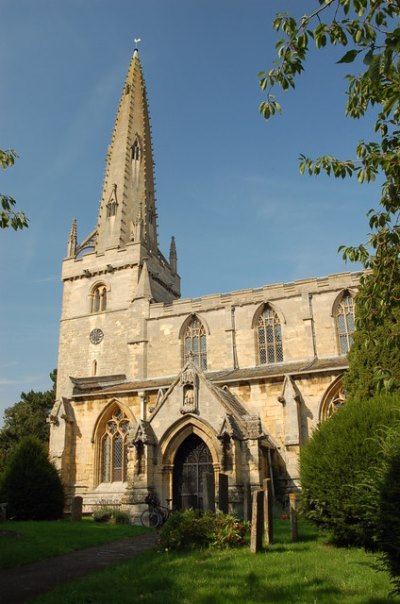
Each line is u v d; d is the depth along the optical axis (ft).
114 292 182.29
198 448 105.29
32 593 43.50
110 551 63.10
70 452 136.77
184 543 57.88
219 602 37.11
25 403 242.17
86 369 176.76
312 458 63.41
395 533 38.83
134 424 105.09
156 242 218.18
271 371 130.11
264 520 62.28
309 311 139.64
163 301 192.24
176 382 105.50
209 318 151.84
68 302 188.55
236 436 94.17
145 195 215.72
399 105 40.50
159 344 156.35
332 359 131.64
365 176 43.47
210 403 101.50
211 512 64.95
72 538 69.77
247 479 92.68
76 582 44.83
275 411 120.37
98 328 179.83
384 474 41.57
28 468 107.65
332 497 58.80
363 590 39.19
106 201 207.62
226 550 55.42
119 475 133.90
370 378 87.45
